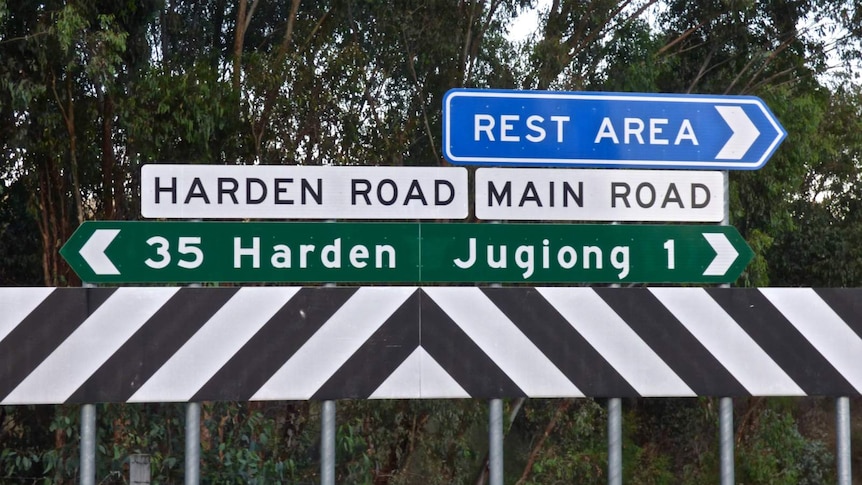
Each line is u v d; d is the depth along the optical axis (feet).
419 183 13.67
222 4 53.62
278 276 13.29
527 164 13.94
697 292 13.78
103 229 13.07
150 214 13.21
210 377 13.10
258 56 40.37
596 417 44.57
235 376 13.15
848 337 13.92
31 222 44.55
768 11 56.18
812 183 69.77
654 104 14.19
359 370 13.30
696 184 14.02
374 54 46.44
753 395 13.78
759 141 14.26
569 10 48.78
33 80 36.19
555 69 46.19
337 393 13.28
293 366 13.24
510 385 13.48
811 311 13.89
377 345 13.35
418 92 45.60
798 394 13.82
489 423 13.53
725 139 14.25
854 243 67.87
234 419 24.73
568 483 42.04
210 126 37.09
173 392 13.04
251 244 13.28
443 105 13.87
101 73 34.06
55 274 40.16
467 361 13.46
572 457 42.14
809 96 53.93
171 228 13.17
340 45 46.50
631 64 49.55
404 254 13.46
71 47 34.71
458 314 13.48
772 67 58.13
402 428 34.68
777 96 51.55
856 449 56.24
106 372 12.97
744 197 51.65
